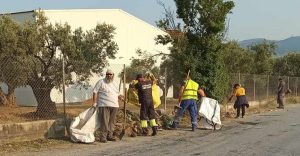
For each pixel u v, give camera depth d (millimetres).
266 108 28250
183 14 19969
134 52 37562
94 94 12906
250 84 29016
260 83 31359
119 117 14922
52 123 12891
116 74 25547
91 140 12492
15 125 11969
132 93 15047
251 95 29125
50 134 12820
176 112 15977
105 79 12984
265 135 14586
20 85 16391
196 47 20031
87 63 18953
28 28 16469
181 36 21328
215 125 16172
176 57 20844
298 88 41719
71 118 13453
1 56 15547
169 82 21375
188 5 19828
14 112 16688
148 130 14609
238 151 11375
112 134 13133
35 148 11516
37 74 16641
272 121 19516
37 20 17953
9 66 15680
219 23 19703
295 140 13383
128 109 17484
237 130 15992
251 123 18609
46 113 16312
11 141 11852
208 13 19609
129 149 11664
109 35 20344
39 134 12555
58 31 17547
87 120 12820
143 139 13508
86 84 19484
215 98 19984
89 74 19203
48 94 16531
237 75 26234
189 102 15672
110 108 12883
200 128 16297
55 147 11766
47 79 16875
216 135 14547
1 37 15719
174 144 12555
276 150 11547
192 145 12383
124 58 36688
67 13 32469
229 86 24469
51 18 31438
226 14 19812
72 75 18328
